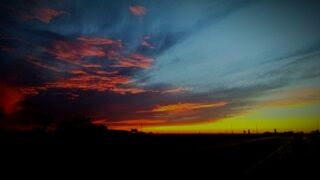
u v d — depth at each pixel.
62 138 51.12
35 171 16.70
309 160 24.64
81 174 16.08
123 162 21.91
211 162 23.23
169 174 16.62
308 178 15.80
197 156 27.61
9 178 14.42
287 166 20.88
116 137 58.81
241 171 18.22
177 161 23.19
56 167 18.62
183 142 55.16
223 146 44.06
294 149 37.66
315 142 48.47
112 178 15.09
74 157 24.23
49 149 31.22
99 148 34.19
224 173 17.17
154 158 24.97
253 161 24.98
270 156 30.12
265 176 16.30
